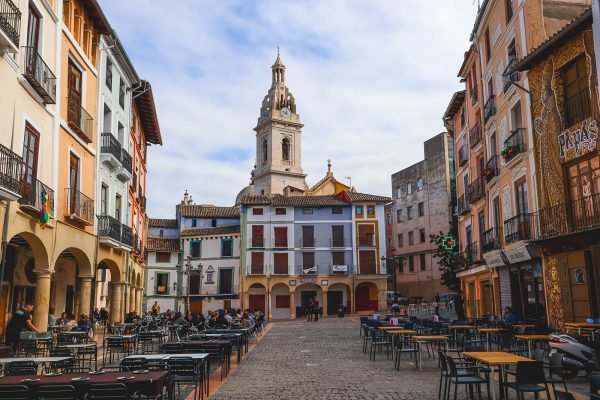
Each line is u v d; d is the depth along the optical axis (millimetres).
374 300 51094
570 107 17375
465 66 30328
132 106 29359
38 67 16047
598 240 15477
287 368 14695
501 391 9664
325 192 67750
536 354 10156
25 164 15375
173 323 24047
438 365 14711
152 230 58094
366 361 15977
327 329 31672
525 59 18797
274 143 77438
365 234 51344
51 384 7043
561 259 17312
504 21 22812
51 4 17422
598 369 10438
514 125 21984
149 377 7480
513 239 20734
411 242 60812
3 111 13750
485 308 27938
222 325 21750
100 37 22406
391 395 10484
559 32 16938
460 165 33188
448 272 38812
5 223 13750
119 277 25219
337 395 10547
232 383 12172
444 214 55031
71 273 25156
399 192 64000
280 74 80750
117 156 23750
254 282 50094
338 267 50406
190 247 54781
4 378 7742
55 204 17453
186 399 10266
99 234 21719
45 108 16688
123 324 21062
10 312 19094
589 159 16281
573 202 16906
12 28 13617
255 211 51250
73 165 19609
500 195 23734
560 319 17344
